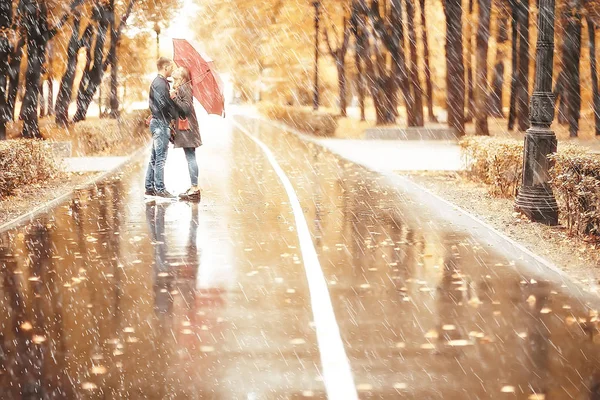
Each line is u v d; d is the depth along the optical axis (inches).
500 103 1560.0
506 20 1382.9
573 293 299.7
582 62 1652.3
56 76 1524.4
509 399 196.2
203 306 284.0
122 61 1689.2
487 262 358.0
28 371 217.2
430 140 1397.6
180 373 215.5
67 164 839.7
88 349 236.1
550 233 433.7
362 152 1122.0
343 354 230.5
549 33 468.1
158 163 583.8
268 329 255.6
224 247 395.9
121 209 529.7
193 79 582.9
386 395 199.0
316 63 2007.9
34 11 1019.9
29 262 358.0
